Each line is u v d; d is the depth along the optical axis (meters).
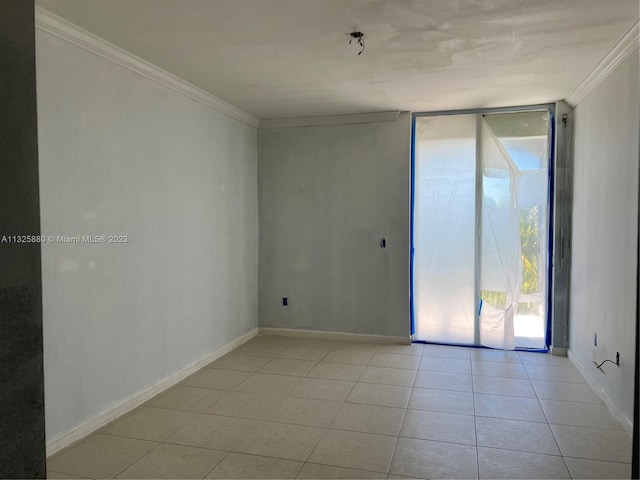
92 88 2.96
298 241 5.44
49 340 2.69
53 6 2.47
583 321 4.05
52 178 2.68
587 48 3.11
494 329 4.91
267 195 5.50
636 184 2.83
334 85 4.00
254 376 4.08
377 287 5.21
